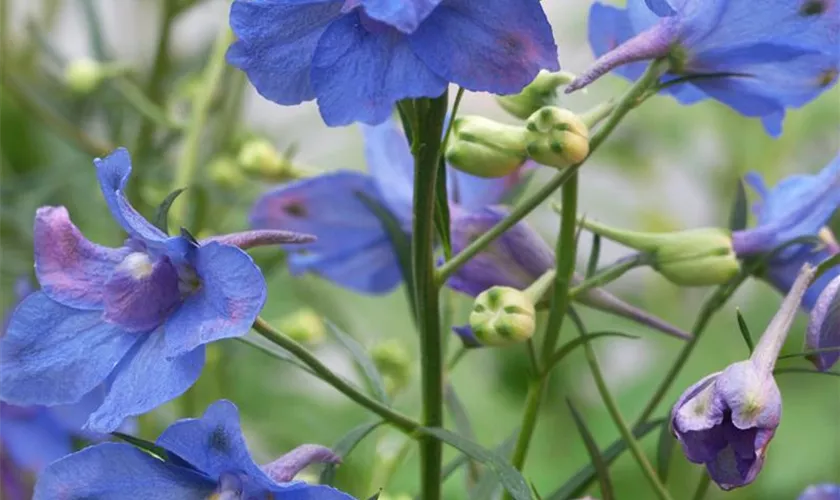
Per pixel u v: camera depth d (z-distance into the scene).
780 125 0.43
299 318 0.52
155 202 0.54
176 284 0.39
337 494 0.38
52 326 0.40
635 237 0.43
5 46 0.56
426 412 0.41
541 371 0.42
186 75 0.57
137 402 0.39
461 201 0.45
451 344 0.53
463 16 0.38
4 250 0.55
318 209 0.46
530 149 0.40
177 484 0.39
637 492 0.57
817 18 0.40
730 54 0.40
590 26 0.42
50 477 0.39
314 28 0.38
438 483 0.42
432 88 0.38
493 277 0.43
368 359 0.43
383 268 0.46
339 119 0.38
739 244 0.43
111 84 0.55
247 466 0.38
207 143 0.54
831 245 0.43
